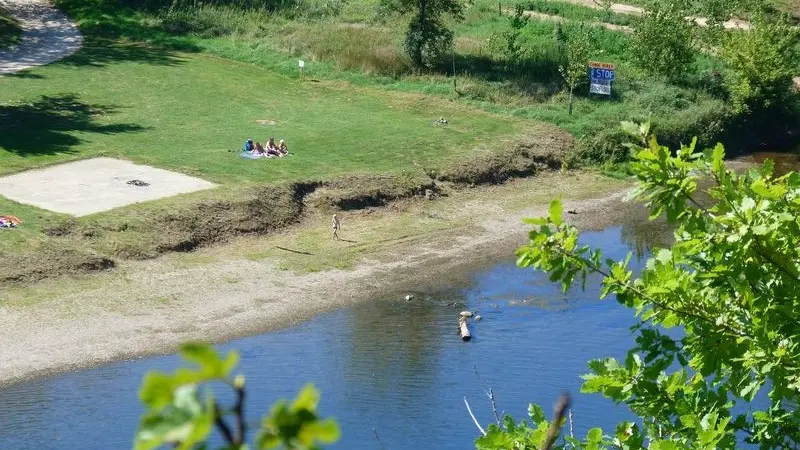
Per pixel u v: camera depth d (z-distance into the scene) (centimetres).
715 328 1017
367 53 8594
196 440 300
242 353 3997
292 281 4903
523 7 10531
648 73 8750
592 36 9350
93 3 9412
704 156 1056
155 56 8494
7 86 7338
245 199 5638
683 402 1040
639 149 1071
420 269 5159
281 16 9669
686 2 10019
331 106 7762
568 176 7031
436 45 8606
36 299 4416
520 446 945
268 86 8081
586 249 1020
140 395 303
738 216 1010
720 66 9075
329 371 3747
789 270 1007
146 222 5178
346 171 6316
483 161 6825
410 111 7775
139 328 4269
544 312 4453
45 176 5719
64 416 3409
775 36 8512
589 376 1073
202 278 4834
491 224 6000
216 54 8738
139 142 6494
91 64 8119
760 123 8394
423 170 6550
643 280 1032
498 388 3522
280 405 317
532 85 8325
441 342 4072
